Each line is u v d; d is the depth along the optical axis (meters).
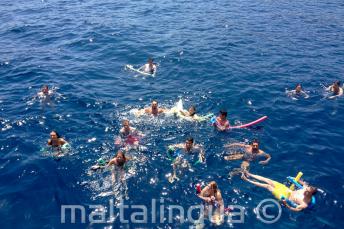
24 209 9.96
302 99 15.77
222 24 25.58
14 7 30.30
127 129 12.94
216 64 18.91
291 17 27.86
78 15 27.61
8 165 11.55
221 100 15.59
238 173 11.34
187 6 30.50
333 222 9.78
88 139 12.79
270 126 13.83
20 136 12.93
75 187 10.70
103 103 15.15
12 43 21.81
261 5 31.47
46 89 15.58
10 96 15.57
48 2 31.94
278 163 11.89
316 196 10.59
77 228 9.38
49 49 20.91
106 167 11.36
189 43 21.75
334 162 11.99
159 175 11.14
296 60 19.72
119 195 10.41
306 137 13.23
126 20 26.25
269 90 16.41
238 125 13.85
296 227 9.59
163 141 12.74
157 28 24.53
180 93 16.14
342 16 28.38
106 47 21.17
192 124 13.73
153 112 14.20
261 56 20.12
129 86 16.75
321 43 22.36
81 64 18.95
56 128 13.41
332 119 14.39
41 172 11.24
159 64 19.00
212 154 12.14
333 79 17.55
